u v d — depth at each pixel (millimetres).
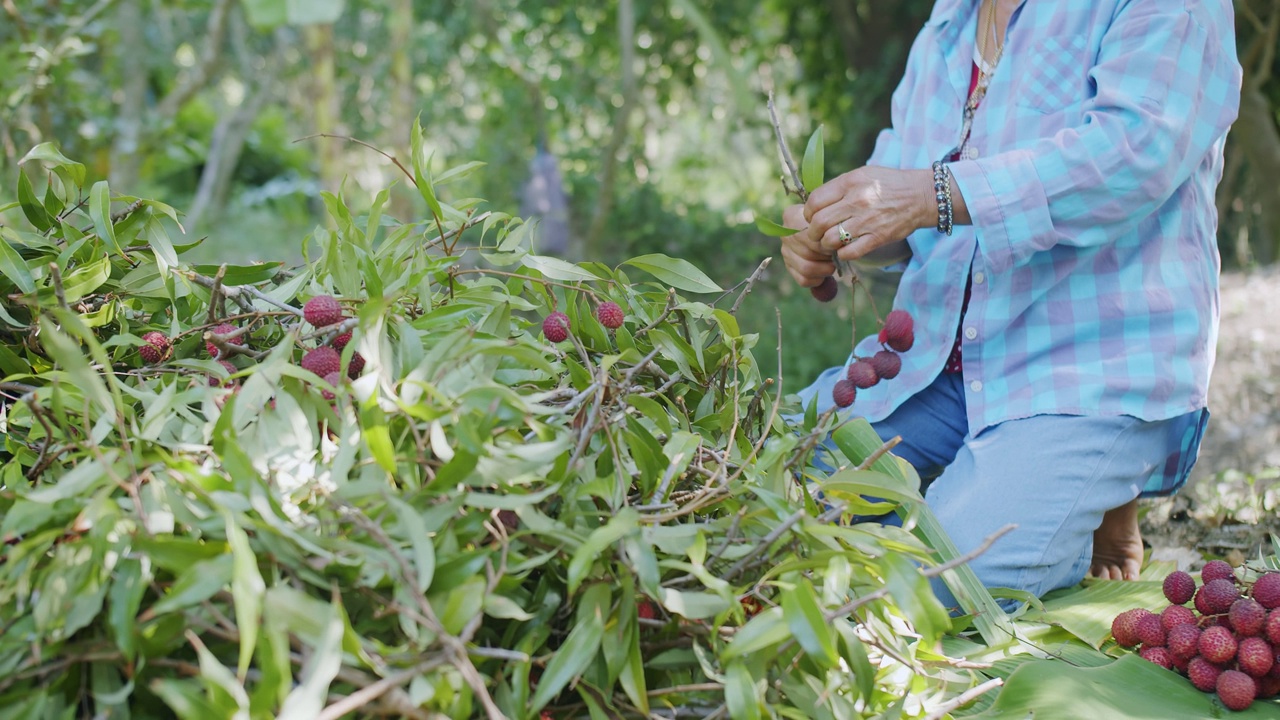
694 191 8242
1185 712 1230
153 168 8352
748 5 6820
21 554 901
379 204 1425
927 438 1874
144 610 924
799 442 1311
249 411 1038
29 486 1052
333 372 1130
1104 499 1626
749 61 7316
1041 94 1678
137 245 1482
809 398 2002
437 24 7484
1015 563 1570
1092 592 1645
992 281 1712
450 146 8156
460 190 7754
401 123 5332
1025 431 1648
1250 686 1229
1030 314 1699
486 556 954
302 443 1029
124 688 838
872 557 1061
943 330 1802
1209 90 1585
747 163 8906
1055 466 1607
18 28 3320
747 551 1091
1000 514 1591
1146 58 1546
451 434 1059
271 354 1085
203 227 7570
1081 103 1655
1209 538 2029
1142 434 1654
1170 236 1674
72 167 1438
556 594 1032
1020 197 1511
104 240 1339
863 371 1382
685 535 1062
